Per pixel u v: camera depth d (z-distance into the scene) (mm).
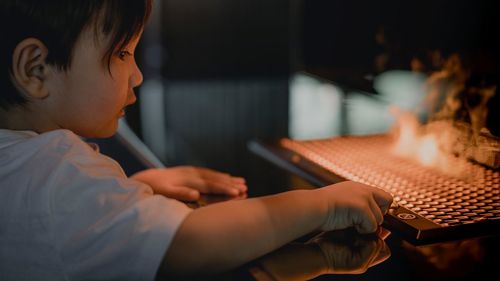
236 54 1907
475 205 678
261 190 821
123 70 701
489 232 626
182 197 785
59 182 587
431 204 682
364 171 818
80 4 634
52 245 576
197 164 978
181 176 844
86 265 570
